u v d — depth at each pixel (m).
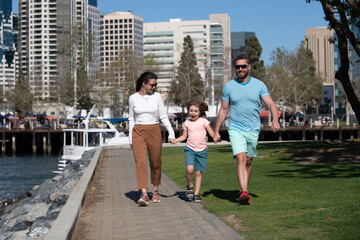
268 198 8.12
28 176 35.19
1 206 16.83
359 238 4.91
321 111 125.38
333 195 7.86
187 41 92.88
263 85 7.57
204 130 8.38
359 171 11.45
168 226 6.30
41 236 6.32
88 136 36.44
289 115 91.31
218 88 80.62
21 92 89.19
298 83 75.69
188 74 80.38
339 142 24.08
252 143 7.68
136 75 81.00
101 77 85.00
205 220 6.59
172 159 21.09
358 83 68.56
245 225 5.98
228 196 8.73
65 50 86.56
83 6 179.88
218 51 99.00
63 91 82.62
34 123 84.44
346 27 16.83
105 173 14.72
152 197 8.55
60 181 14.20
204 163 8.34
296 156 16.86
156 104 8.16
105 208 7.86
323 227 5.54
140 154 8.07
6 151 75.25
